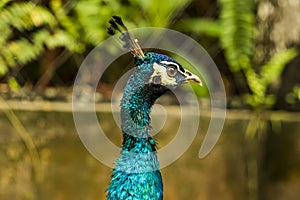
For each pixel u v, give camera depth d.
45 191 12.09
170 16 13.23
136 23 13.03
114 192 8.20
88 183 12.16
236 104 13.05
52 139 12.11
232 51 12.82
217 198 12.64
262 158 12.80
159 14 13.16
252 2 12.80
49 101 12.39
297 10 13.32
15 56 12.26
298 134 12.79
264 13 13.44
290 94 13.05
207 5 13.52
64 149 12.12
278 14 13.37
